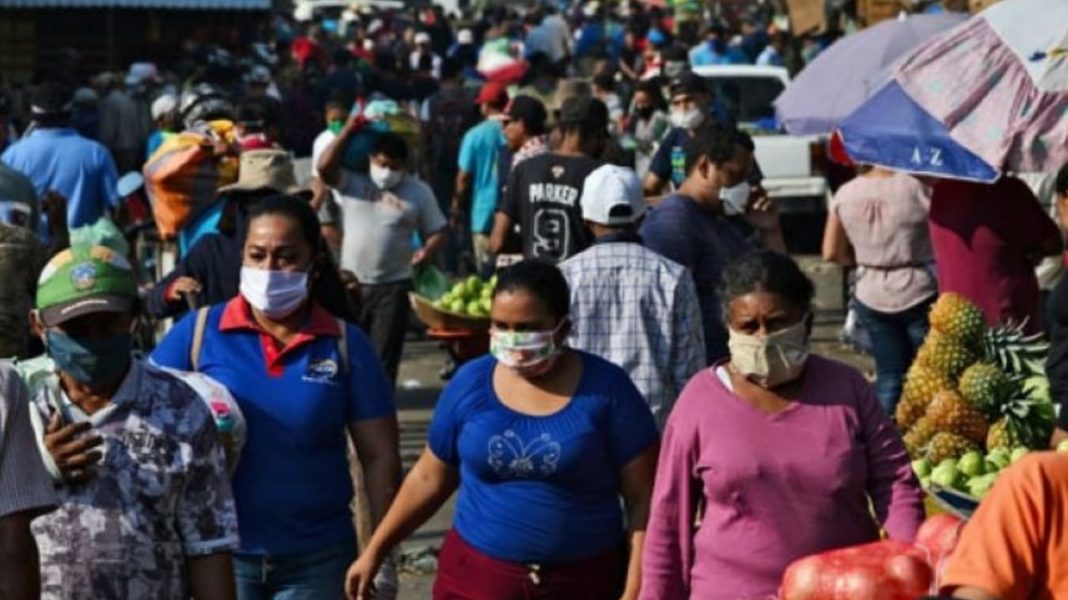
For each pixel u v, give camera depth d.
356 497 19.31
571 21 112.31
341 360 16.12
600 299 18.38
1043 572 10.64
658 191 32.47
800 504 13.85
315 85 62.78
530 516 15.16
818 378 14.08
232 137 27.52
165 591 13.90
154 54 85.75
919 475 18.92
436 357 39.12
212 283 20.69
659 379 18.36
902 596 11.72
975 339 19.77
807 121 30.34
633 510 15.34
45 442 13.62
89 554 13.73
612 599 15.46
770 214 21.33
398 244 29.66
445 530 25.11
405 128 29.77
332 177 29.64
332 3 135.62
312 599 16.05
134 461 13.80
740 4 98.56
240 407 15.90
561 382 15.28
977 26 23.89
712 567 14.03
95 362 13.58
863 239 26.47
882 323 26.56
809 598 11.90
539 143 31.66
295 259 15.95
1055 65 23.20
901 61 24.08
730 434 13.93
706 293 20.22
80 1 78.69
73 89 73.00
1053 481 10.68
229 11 85.69
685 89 32.16
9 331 16.25
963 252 24.92
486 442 15.16
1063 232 26.58
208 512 14.02
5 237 16.30
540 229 24.88
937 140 23.88
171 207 26.64
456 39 100.69
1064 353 19.33
